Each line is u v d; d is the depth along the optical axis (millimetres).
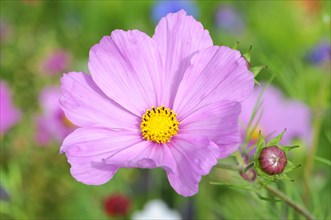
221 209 548
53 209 607
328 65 546
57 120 632
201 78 331
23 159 639
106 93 335
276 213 462
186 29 337
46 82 764
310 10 774
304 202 475
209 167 308
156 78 340
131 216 576
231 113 318
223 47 328
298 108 535
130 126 339
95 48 335
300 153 536
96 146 327
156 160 321
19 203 604
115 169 314
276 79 673
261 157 331
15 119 651
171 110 337
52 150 635
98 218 588
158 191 608
